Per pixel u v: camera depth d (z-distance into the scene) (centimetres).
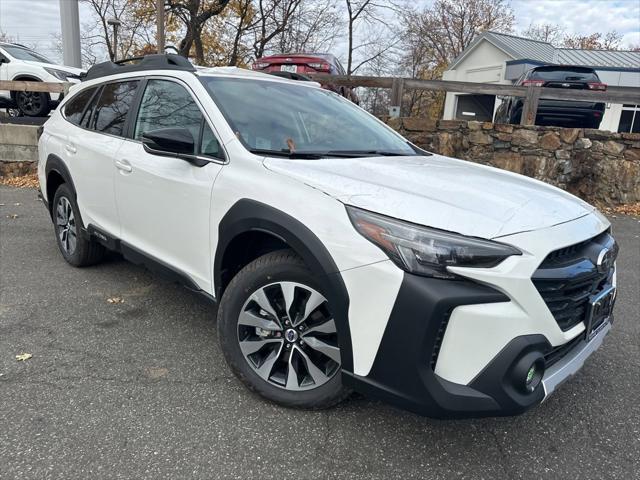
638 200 820
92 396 259
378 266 203
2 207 709
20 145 916
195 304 381
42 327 334
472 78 2842
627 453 234
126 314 359
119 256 488
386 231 204
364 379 212
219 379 279
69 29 1195
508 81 2408
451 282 195
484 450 232
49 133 453
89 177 380
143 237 331
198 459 218
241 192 252
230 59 2519
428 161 311
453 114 2453
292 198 232
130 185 331
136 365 291
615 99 808
